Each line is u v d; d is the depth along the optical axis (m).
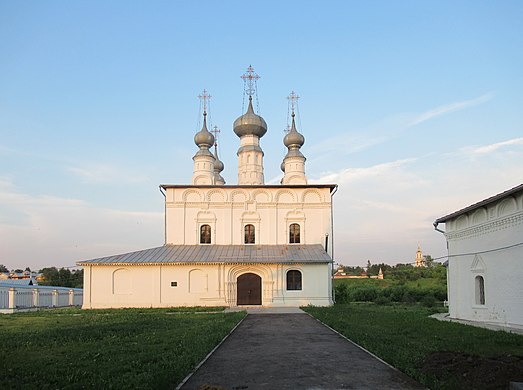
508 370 10.14
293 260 37.97
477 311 23.84
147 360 12.52
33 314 31.55
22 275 84.25
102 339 17.14
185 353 13.49
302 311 32.53
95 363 12.16
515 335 17.36
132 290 37.81
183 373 11.06
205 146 49.81
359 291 52.56
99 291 37.72
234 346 15.77
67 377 10.45
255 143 50.38
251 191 42.22
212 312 31.72
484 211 23.34
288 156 49.19
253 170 49.38
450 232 27.23
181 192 42.06
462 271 25.75
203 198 42.03
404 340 16.12
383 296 50.25
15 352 14.12
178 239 41.53
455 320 24.62
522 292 20.08
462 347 14.49
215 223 41.81
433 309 33.53
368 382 10.38
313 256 38.91
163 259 38.31
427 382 9.89
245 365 12.35
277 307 37.00
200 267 38.09
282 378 10.82
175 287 37.84
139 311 33.09
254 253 39.56
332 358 13.34
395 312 30.06
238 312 30.88
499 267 22.00
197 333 18.41
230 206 41.97
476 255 24.16
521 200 20.11
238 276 38.69
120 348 14.70
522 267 20.11
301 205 42.06
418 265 104.75
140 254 39.41
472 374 10.27
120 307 37.44
